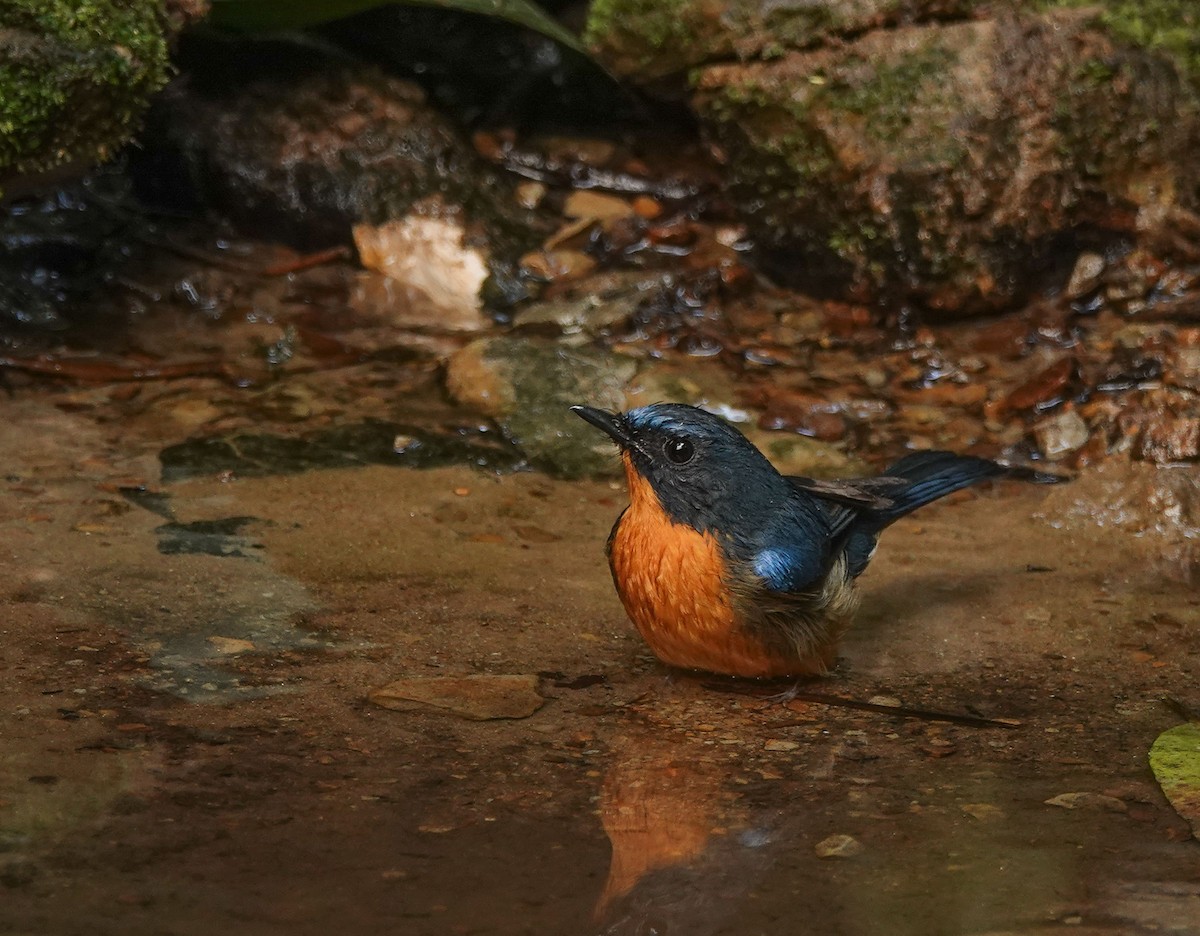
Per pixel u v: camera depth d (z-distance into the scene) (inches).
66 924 233.9
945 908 248.7
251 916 238.7
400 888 249.0
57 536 396.5
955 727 327.0
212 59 593.0
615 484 458.6
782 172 555.5
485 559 404.2
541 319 547.5
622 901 246.8
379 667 340.8
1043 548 429.7
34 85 445.4
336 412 485.4
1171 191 553.9
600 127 658.8
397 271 573.9
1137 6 552.1
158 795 277.4
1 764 285.3
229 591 374.3
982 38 542.3
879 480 380.5
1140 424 474.6
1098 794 294.5
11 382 491.2
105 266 561.0
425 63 658.2
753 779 298.7
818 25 546.0
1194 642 374.6
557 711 326.3
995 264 541.6
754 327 551.2
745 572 330.0
